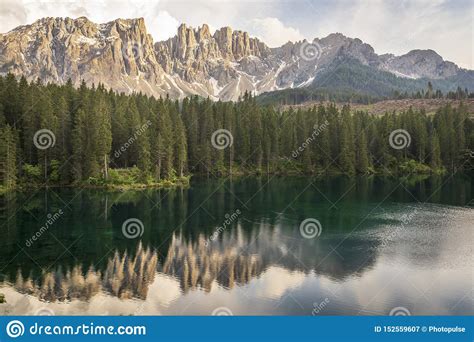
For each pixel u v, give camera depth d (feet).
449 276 121.70
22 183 301.63
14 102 360.89
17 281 112.98
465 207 232.12
